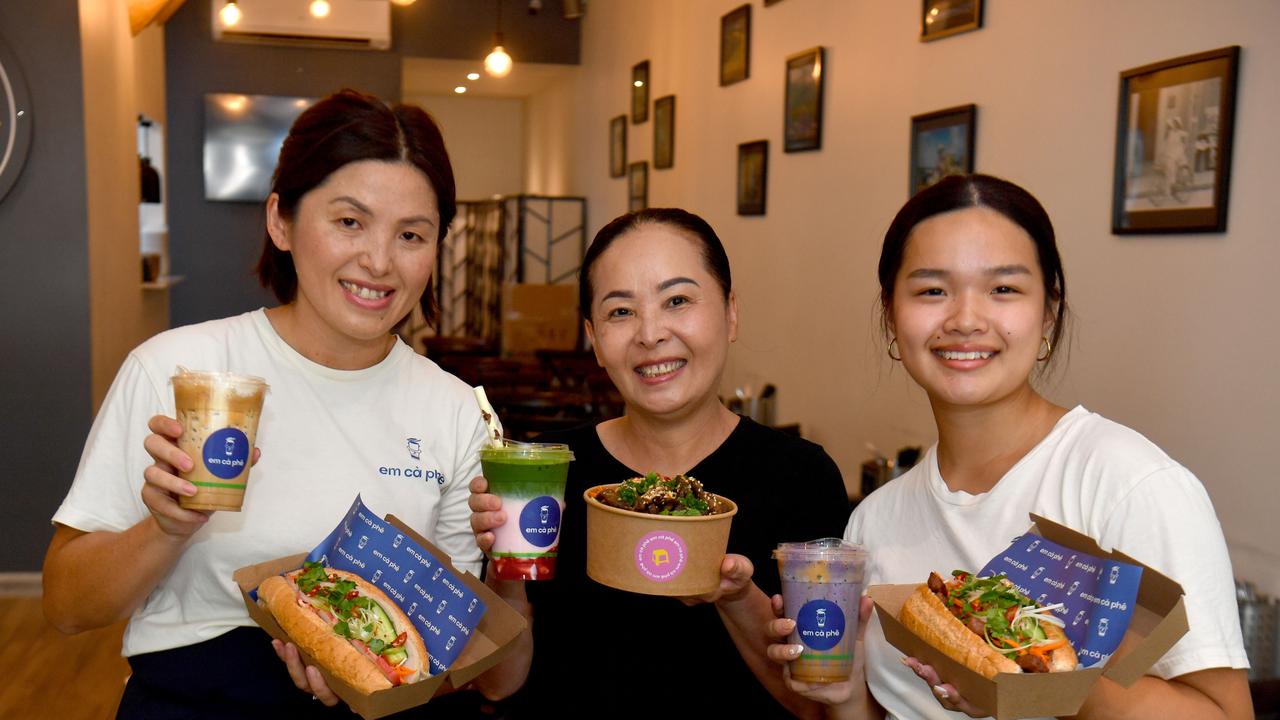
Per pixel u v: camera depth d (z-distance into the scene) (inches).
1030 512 57.6
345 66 384.2
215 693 60.4
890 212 212.8
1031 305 58.2
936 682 51.5
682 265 67.0
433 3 460.1
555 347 440.8
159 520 53.2
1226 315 127.8
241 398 52.3
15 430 209.5
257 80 378.3
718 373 69.4
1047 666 46.9
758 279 285.3
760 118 282.8
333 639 51.7
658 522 56.9
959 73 187.5
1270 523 121.3
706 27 324.5
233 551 60.7
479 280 580.1
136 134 299.7
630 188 412.5
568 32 478.9
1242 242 125.1
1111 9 148.0
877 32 217.9
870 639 64.0
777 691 66.0
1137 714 49.4
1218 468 129.2
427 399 67.3
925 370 59.7
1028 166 167.9
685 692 68.9
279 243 62.9
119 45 263.1
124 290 268.2
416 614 56.8
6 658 171.2
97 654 173.5
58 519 58.4
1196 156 131.2
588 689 70.1
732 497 71.2
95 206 220.4
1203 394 131.6
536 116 580.4
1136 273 143.6
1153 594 47.3
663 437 71.8
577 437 75.4
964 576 53.9
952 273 58.0
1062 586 51.1
